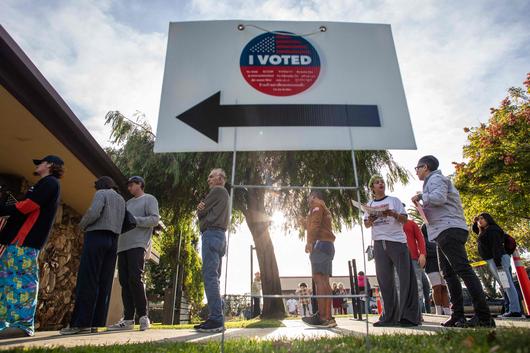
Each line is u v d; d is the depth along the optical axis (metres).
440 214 3.48
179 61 3.22
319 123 3.02
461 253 3.35
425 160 3.72
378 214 3.71
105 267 3.87
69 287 7.17
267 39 3.32
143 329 4.00
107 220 3.75
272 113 3.04
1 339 3.04
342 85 3.18
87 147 5.16
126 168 10.12
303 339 2.60
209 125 2.98
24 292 3.05
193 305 17.27
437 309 6.32
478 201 14.71
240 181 8.95
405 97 3.16
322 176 8.98
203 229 3.68
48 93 3.93
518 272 4.69
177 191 10.11
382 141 3.01
